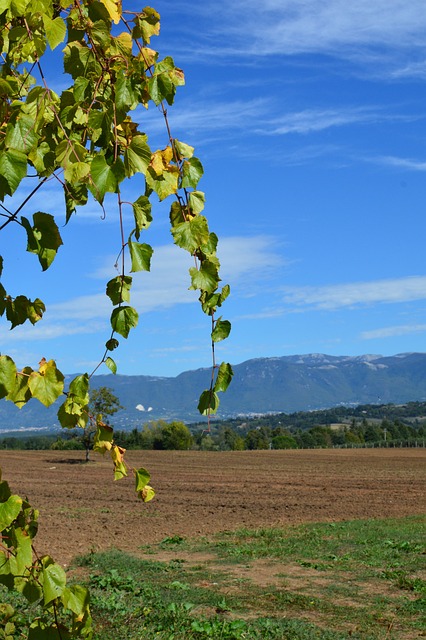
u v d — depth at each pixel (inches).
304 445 3880.4
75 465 1768.0
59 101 88.9
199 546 607.5
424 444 3644.2
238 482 1326.3
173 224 98.2
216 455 2329.0
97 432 99.0
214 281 96.0
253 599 396.2
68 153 79.2
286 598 397.4
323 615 366.3
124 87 86.8
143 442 2856.8
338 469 1712.6
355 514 856.3
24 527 86.9
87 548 588.1
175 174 96.4
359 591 422.6
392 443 3742.6
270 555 550.6
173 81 91.3
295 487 1222.3
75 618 87.7
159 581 439.8
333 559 528.7
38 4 78.4
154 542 636.1
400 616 366.3
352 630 337.4
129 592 392.8
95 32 87.7
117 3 97.4
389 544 585.9
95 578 421.4
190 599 384.2
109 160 87.7
